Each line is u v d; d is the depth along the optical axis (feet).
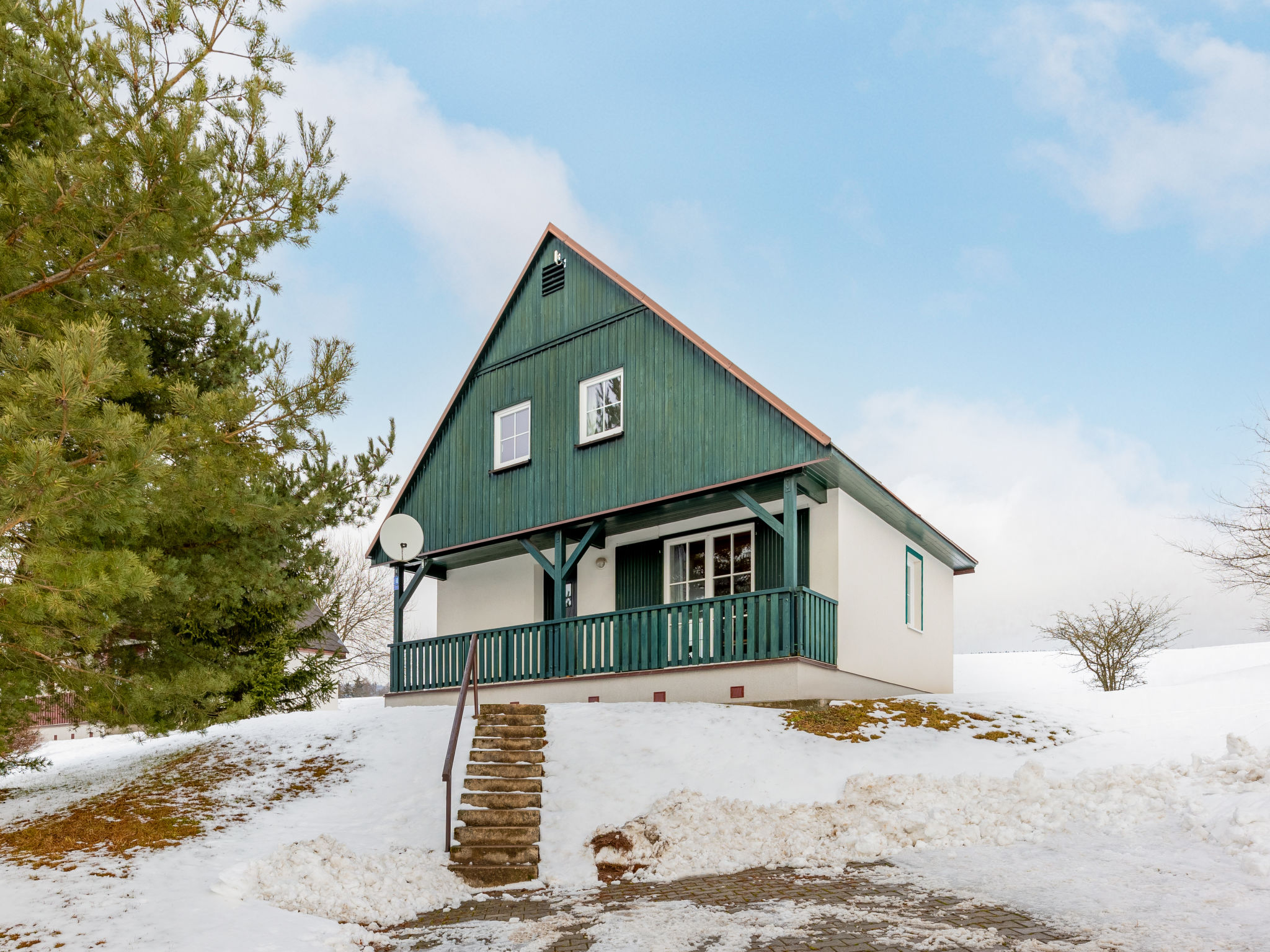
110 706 26.00
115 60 23.73
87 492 18.83
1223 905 18.38
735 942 18.42
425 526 58.65
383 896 23.86
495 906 23.56
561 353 53.31
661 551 50.80
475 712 39.42
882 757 31.91
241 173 25.53
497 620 56.44
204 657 31.30
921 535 53.78
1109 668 82.48
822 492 44.57
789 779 30.48
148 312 28.40
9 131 25.52
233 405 24.77
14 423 17.46
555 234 55.47
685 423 45.68
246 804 31.65
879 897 21.08
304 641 51.49
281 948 19.17
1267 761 26.18
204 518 27.43
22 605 19.72
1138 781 27.22
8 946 18.15
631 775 31.71
